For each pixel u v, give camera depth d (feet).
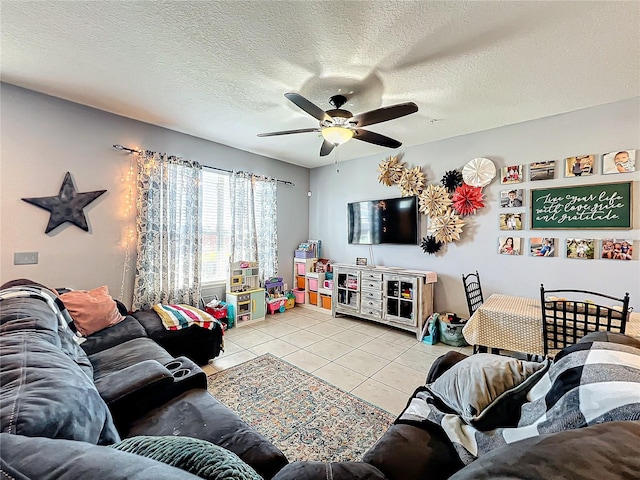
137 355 6.43
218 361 9.44
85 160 9.54
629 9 5.18
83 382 3.28
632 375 2.78
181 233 11.74
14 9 5.32
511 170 10.57
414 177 13.06
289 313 15.12
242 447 3.88
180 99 8.93
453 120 10.22
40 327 4.66
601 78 7.50
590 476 1.48
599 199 8.95
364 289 13.46
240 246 13.96
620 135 8.68
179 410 4.69
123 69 7.34
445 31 5.84
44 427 2.28
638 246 8.43
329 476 2.89
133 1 5.15
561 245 9.64
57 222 9.07
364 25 5.70
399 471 3.22
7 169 8.27
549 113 9.61
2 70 7.45
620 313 6.45
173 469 1.72
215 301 12.61
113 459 1.70
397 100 8.72
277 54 6.64
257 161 14.90
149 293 10.82
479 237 11.39
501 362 4.39
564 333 6.72
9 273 8.33
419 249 13.15
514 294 10.57
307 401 7.23
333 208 16.71
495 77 7.48
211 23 5.70
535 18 5.45
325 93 8.32
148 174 10.77
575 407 2.80
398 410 6.89
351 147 13.56
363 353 10.18
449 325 10.93
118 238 10.30
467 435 3.64
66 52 6.66
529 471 1.58
